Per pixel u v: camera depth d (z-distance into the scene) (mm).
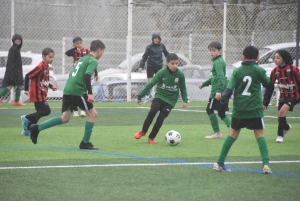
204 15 63281
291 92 29250
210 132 33688
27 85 31016
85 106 26109
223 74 29812
